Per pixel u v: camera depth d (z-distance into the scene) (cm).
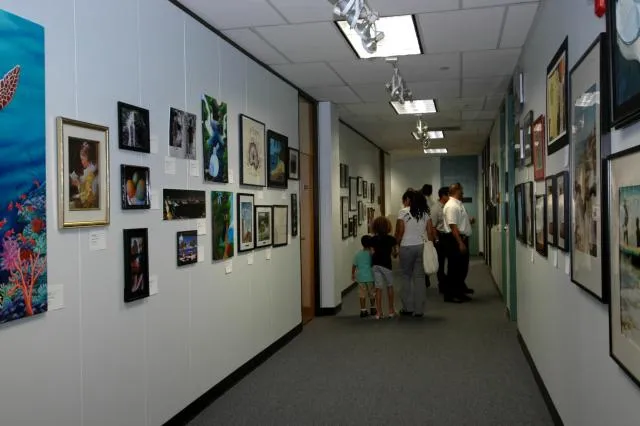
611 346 205
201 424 354
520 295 539
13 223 215
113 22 284
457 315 698
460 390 412
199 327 378
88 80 263
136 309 304
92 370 265
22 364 223
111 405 280
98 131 268
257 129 494
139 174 304
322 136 738
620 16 187
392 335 596
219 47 421
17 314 217
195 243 371
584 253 250
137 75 306
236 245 443
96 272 269
